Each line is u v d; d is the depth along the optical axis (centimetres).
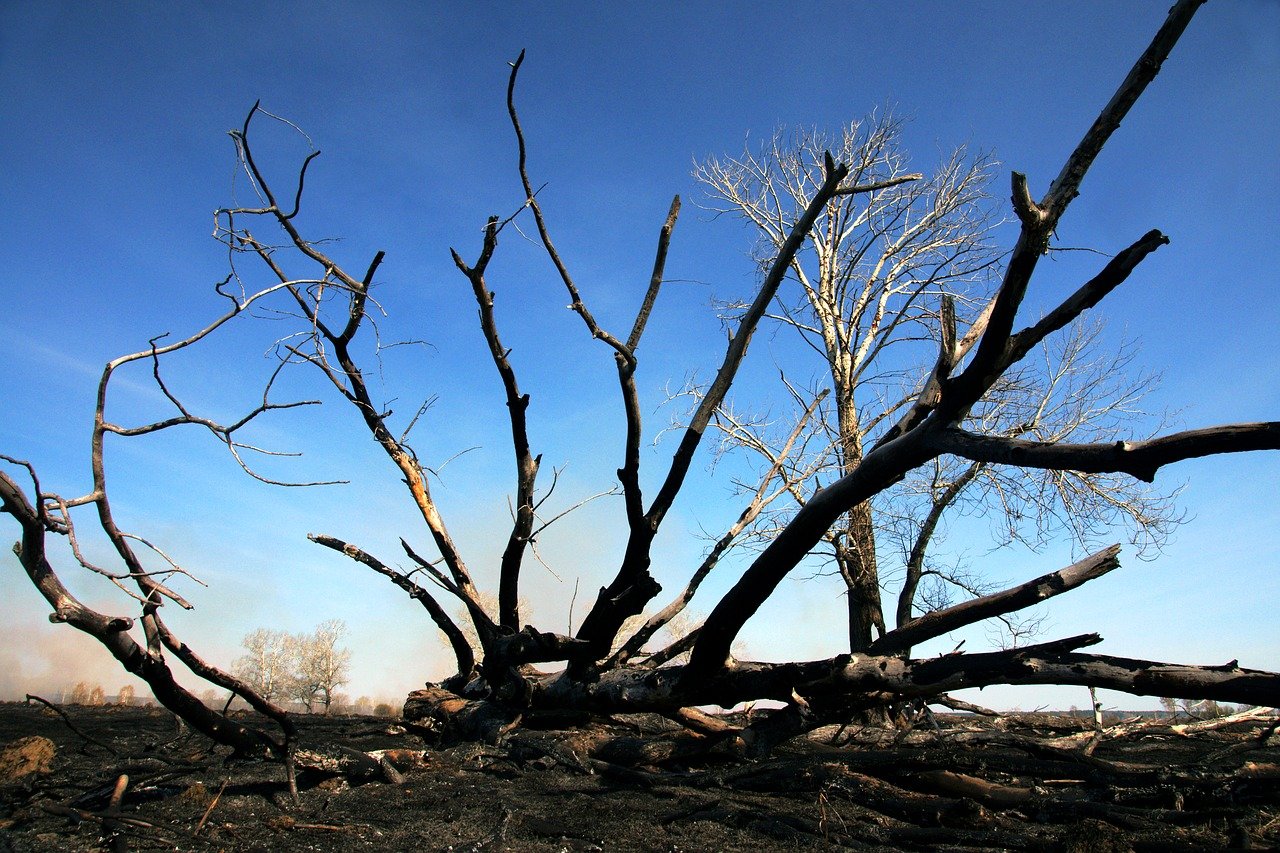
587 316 648
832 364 1372
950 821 521
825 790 576
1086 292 468
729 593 592
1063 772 594
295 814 515
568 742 702
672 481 649
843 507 544
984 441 496
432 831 488
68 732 785
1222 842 460
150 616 534
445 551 863
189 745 716
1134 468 440
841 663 598
